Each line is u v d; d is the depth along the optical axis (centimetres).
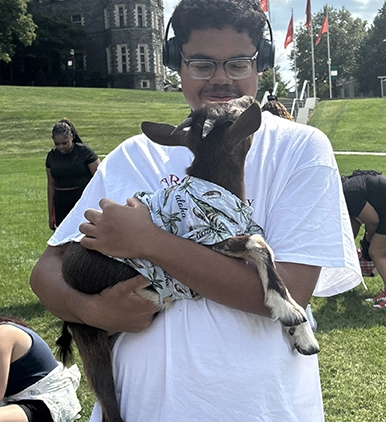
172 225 203
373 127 2792
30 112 3388
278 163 221
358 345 559
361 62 7912
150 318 207
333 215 210
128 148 244
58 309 222
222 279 193
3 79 6431
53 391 373
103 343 221
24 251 923
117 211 200
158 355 203
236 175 217
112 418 212
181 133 229
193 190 206
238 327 200
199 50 250
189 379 196
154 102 4400
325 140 224
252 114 210
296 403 203
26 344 369
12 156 2583
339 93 8381
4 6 5559
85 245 205
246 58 251
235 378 194
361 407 454
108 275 211
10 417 348
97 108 3741
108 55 6562
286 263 202
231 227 202
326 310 651
